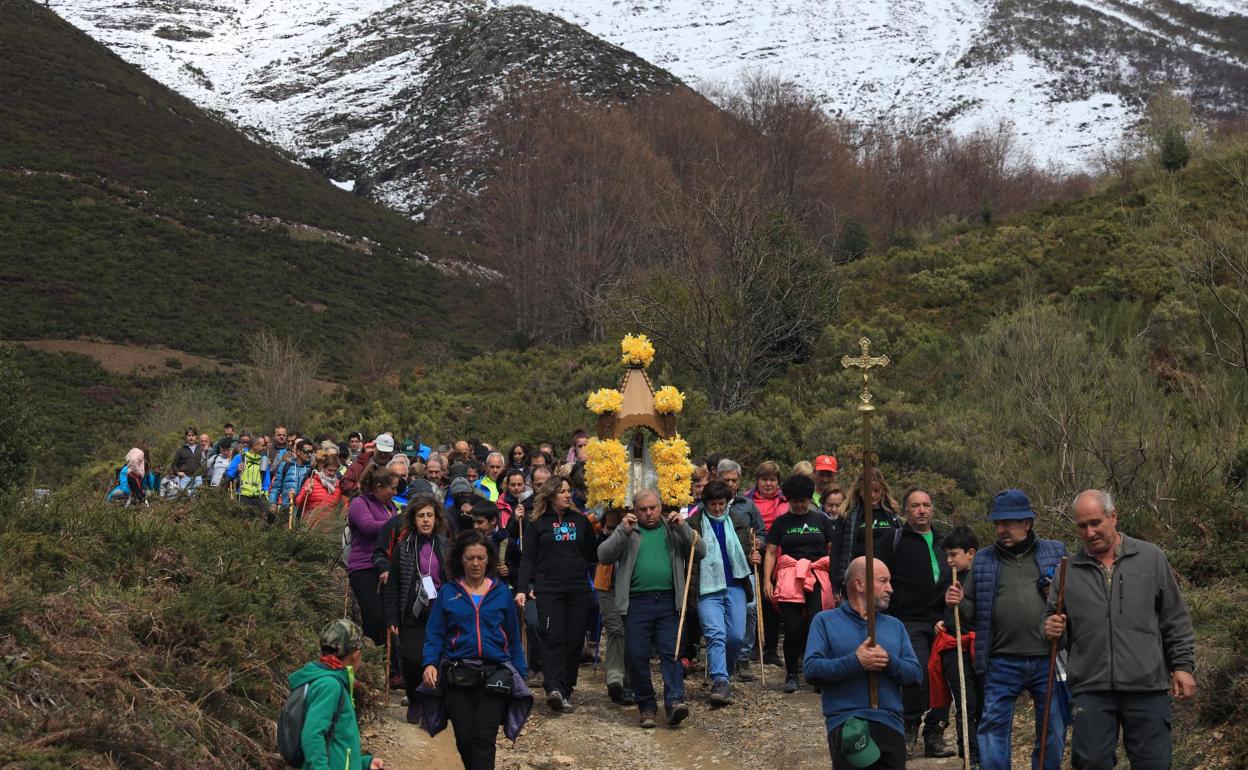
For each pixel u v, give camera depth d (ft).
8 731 20.42
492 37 517.55
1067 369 55.57
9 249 195.11
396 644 32.48
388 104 510.58
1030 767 27.81
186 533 34.19
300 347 191.42
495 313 240.12
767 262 86.89
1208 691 27.50
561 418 86.63
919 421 69.46
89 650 24.02
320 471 52.06
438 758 28.99
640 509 33.96
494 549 25.85
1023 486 50.78
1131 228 111.75
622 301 93.91
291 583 35.83
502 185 237.04
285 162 321.52
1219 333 76.18
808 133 242.17
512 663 25.70
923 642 28.37
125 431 129.39
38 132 254.47
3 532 29.17
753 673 38.86
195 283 206.49
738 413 76.43
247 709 26.07
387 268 253.24
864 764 20.49
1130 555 21.49
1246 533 42.47
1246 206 103.91
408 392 115.96
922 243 135.03
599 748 31.04
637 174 205.26
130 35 613.11
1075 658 21.52
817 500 40.29
